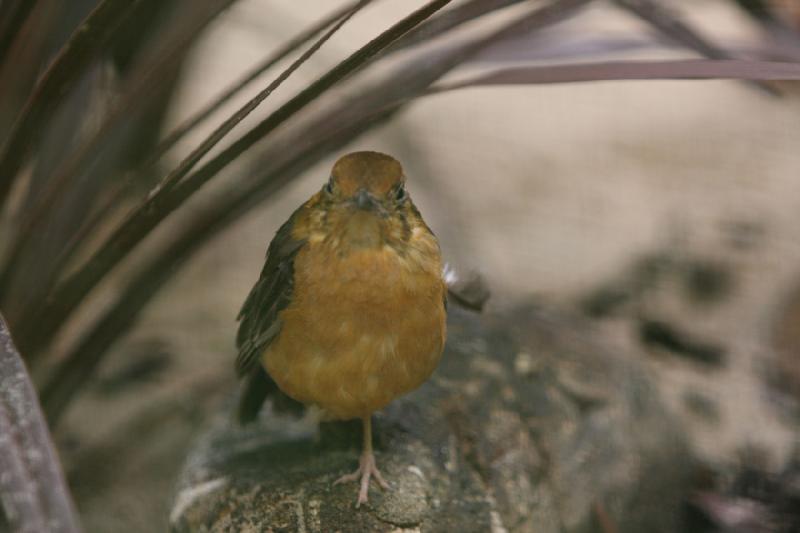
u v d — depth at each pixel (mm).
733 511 10711
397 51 8383
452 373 9906
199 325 13219
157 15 10062
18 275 9586
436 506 8398
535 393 10047
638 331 13117
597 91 17953
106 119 8477
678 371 12617
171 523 8758
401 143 16234
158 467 11227
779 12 8750
